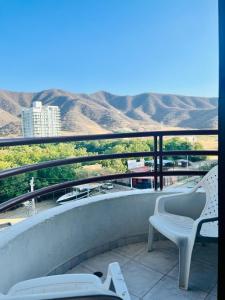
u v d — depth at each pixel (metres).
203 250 2.34
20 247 1.71
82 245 2.20
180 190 2.49
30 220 1.88
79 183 2.25
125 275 2.00
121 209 2.41
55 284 1.31
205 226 1.89
